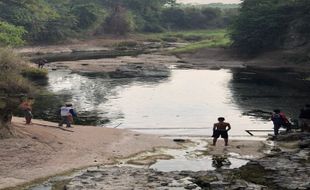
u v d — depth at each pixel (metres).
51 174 17.55
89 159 19.70
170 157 20.80
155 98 39.72
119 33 115.88
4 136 19.73
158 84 47.81
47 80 49.12
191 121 30.89
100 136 23.56
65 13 108.56
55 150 20.02
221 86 46.59
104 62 67.69
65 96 39.78
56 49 92.06
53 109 34.03
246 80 50.91
